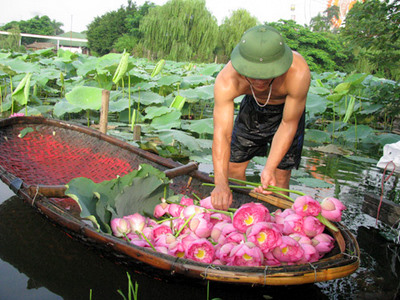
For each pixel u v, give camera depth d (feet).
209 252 4.98
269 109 8.15
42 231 6.70
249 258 4.71
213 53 94.58
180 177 8.35
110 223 5.78
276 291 4.77
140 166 6.20
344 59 109.91
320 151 15.71
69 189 5.53
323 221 5.61
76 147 10.25
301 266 4.49
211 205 6.37
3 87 18.58
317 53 104.68
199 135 17.28
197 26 84.58
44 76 20.63
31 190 5.93
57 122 10.61
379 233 7.54
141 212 6.31
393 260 6.44
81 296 4.88
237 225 5.16
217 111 6.63
